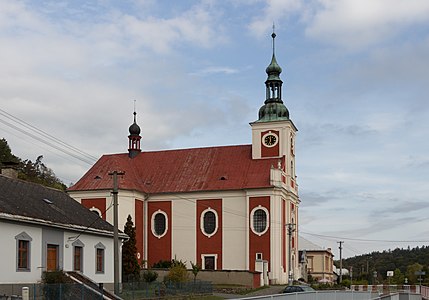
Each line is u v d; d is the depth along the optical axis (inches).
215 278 2716.5
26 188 1863.9
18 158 4461.1
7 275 1504.7
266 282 2878.9
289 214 3142.2
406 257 6879.9
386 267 6737.2
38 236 1642.5
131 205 3080.7
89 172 3203.7
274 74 3260.3
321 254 4670.3
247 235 2987.2
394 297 1795.0
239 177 3097.9
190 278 2615.7
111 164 3203.7
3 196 1635.1
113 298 1562.5
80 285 1486.2
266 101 3255.4
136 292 1877.5
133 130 3444.9
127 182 3107.8
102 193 3065.9
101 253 1975.9
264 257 2940.5
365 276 5334.6
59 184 4584.2
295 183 3312.0
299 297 1244.5
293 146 3297.2
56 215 1769.2
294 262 3203.7
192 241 3090.6
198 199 3117.6
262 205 2982.3
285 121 3149.6
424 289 3048.7
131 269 2628.0
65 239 1770.4
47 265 1681.8
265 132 3171.8
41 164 4869.6
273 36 3299.7
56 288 1407.5
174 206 3152.1
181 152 3371.1
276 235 2950.3
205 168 3230.8
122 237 2087.8
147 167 3353.8
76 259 1831.9
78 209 2010.3
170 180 3233.3
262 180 3026.6
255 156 3171.8
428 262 6510.8
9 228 1526.8
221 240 3036.4
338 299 1517.0
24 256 1592.0
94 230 1898.4
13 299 1400.1
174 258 3100.4
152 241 3157.0
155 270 2773.1
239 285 2669.8
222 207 3063.5
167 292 2022.6
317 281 3651.6
